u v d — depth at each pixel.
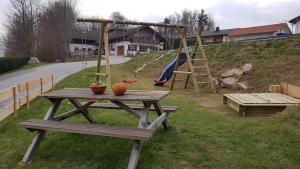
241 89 9.92
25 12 48.09
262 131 4.82
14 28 47.81
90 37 63.44
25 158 3.85
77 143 4.38
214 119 5.82
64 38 50.25
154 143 4.34
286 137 4.49
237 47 13.55
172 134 4.79
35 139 4.03
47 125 3.81
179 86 12.08
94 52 59.06
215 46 14.94
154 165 3.63
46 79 9.78
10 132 5.12
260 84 9.66
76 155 3.99
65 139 4.55
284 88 7.65
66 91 4.71
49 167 3.68
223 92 10.09
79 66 26.25
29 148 3.95
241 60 12.04
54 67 25.45
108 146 4.21
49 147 4.28
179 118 5.88
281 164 3.63
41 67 26.08
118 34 55.12
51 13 51.28
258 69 10.60
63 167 3.66
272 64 10.59
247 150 4.08
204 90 10.80
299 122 5.07
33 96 8.22
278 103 6.12
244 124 5.33
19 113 6.76
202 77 12.31
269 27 50.44
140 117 4.08
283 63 10.38
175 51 19.41
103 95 4.17
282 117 5.38
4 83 15.45
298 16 33.50
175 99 8.59
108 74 8.48
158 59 19.39
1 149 4.34
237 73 10.81
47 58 47.12
